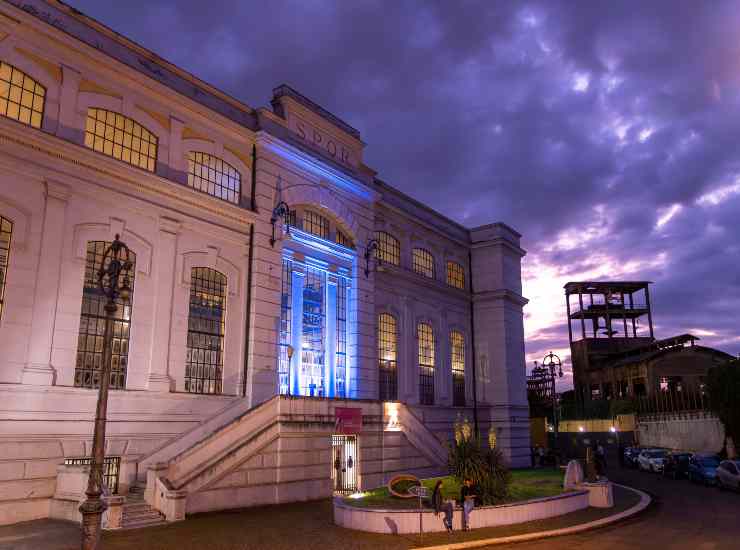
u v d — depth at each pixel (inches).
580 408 2783.0
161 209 944.9
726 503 975.0
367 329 1353.3
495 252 1847.9
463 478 792.9
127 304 887.1
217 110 1074.1
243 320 1052.5
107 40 913.5
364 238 1387.8
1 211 762.2
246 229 1085.1
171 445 873.5
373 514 689.0
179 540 620.4
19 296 765.3
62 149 816.3
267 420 913.5
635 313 3230.8
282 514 804.6
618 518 804.0
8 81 794.2
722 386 1503.4
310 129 1268.5
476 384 1788.9
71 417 789.9
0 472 715.4
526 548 622.5
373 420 1106.1
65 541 597.9
